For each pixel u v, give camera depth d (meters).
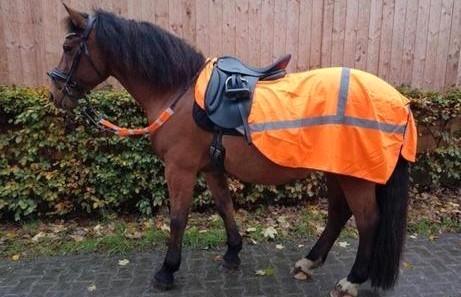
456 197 3.89
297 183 3.62
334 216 2.49
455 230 3.30
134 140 3.31
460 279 2.57
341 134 1.99
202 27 3.59
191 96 2.23
